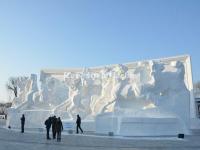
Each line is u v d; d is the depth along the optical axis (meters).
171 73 32.88
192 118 37.66
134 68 38.28
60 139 22.73
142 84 32.50
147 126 27.33
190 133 29.53
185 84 34.41
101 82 42.31
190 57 38.19
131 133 27.09
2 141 21.47
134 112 30.67
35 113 41.69
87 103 41.28
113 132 27.83
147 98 31.56
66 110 41.75
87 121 34.88
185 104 32.28
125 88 33.19
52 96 45.16
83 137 25.61
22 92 47.88
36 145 19.20
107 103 34.50
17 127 40.75
